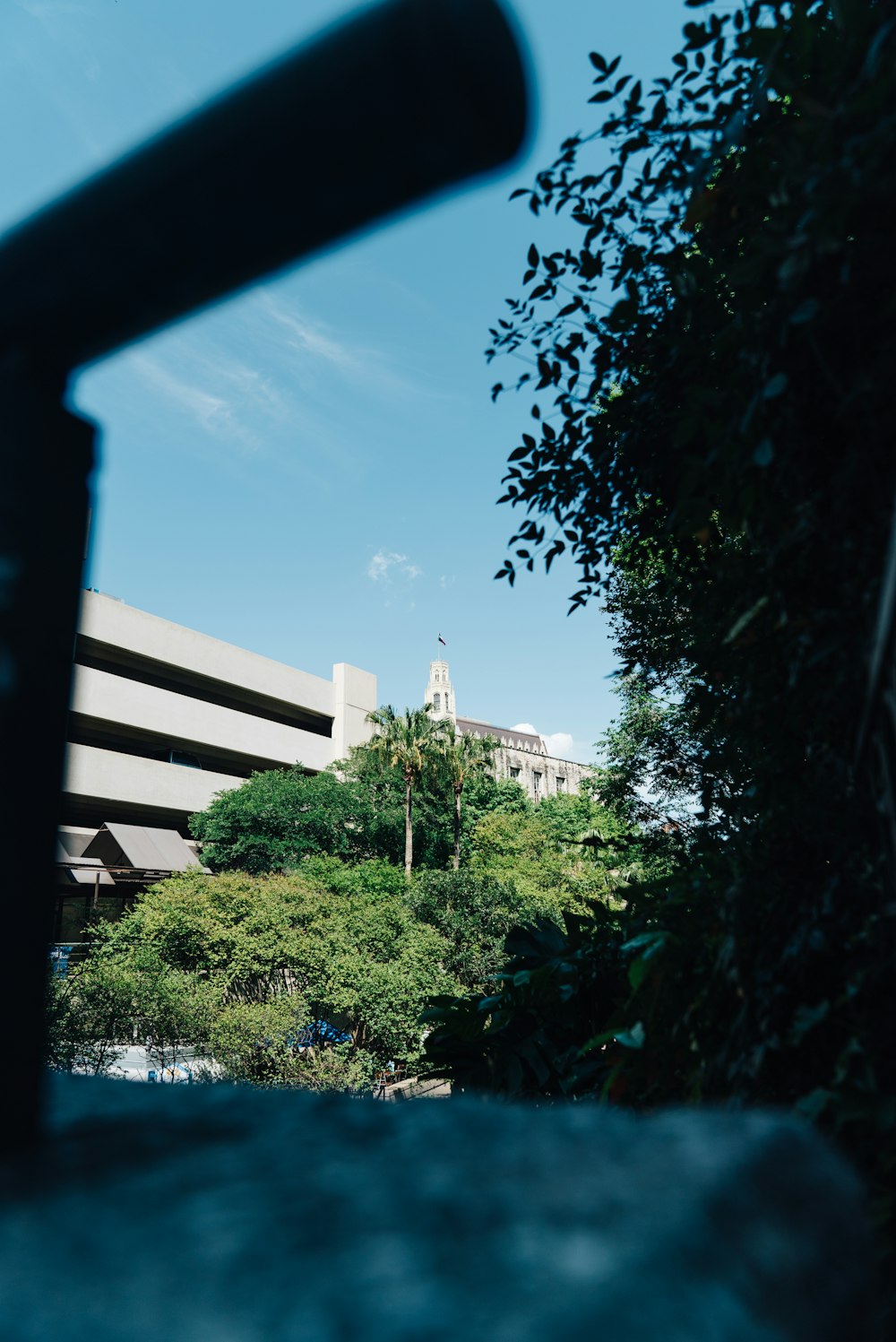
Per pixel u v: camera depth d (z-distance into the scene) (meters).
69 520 0.68
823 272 1.02
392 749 44.25
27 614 0.64
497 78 0.45
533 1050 2.82
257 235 0.55
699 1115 0.67
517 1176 0.51
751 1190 0.51
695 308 1.55
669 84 1.81
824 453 1.12
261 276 0.59
